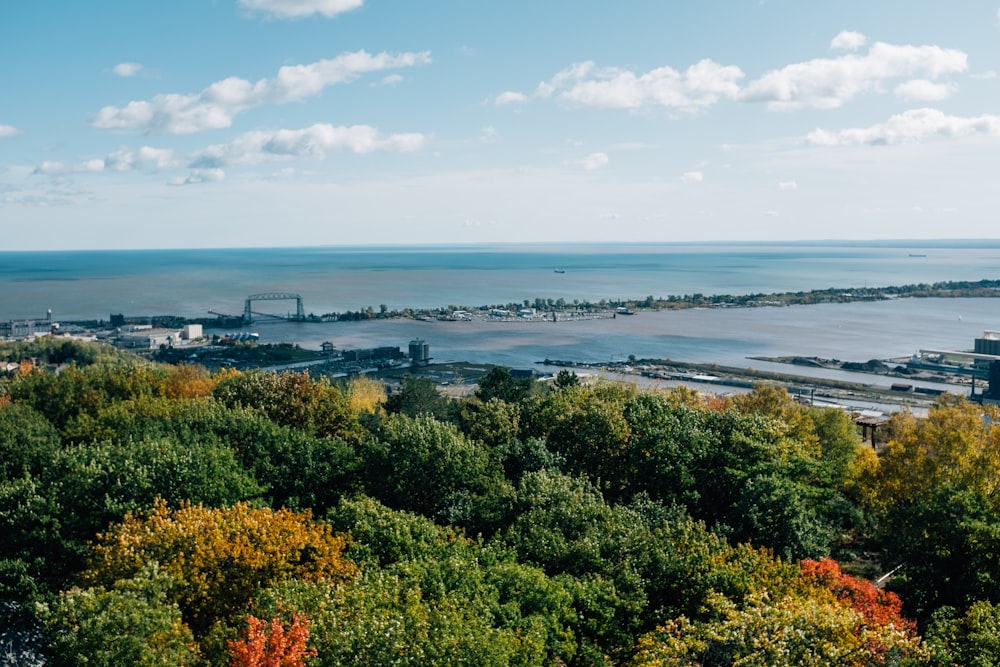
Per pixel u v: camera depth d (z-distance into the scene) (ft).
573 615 162.81
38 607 155.33
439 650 130.93
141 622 141.79
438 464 248.32
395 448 257.34
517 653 140.46
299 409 319.27
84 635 139.64
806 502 231.71
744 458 259.39
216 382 390.63
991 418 400.47
